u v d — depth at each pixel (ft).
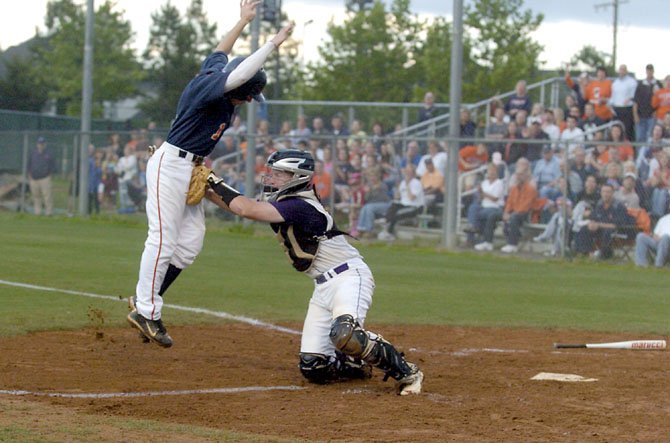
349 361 64.95
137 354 72.59
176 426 48.70
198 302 101.40
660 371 71.15
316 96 366.43
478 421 53.36
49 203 219.82
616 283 133.49
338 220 181.57
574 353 79.61
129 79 417.90
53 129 307.37
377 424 51.98
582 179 159.02
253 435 47.65
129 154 207.31
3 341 75.41
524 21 341.82
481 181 171.32
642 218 154.51
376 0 361.10
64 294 101.55
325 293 62.64
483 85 334.03
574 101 196.85
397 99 365.20
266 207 61.52
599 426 52.75
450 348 81.10
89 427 47.11
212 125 65.41
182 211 66.33
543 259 161.58
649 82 186.50
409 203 176.14
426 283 126.21
